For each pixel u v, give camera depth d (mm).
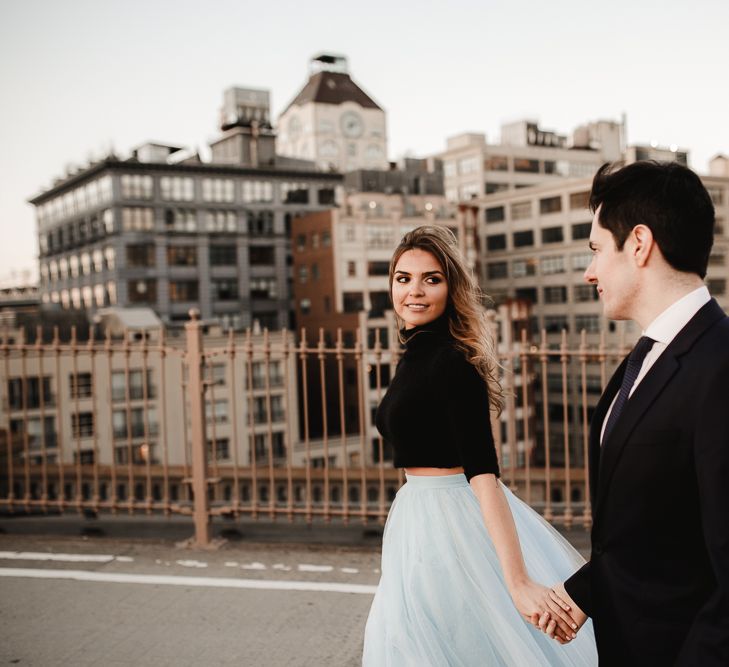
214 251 77812
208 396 47531
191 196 77000
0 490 9695
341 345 5637
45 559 5422
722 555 1510
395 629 2430
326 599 4566
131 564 5281
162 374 5859
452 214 75500
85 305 80938
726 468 1541
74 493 9961
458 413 2369
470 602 2416
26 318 48469
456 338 2535
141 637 4113
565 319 72250
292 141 113938
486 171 88750
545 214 73312
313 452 52219
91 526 5992
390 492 10555
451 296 2570
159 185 75625
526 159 91125
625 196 1746
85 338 45906
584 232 70438
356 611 4379
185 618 4340
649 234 1718
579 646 2576
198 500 5680
